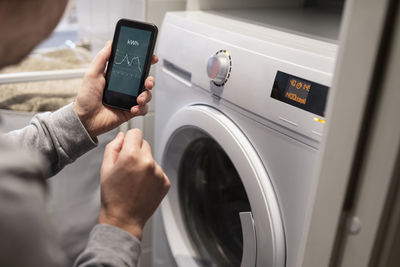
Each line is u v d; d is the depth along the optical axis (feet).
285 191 2.11
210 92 2.53
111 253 1.39
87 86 2.16
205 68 2.52
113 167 1.55
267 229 2.16
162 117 3.15
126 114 2.33
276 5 3.76
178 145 2.97
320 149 1.51
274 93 2.08
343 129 1.36
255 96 2.18
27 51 1.27
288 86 2.02
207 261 3.10
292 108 1.99
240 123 2.34
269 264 2.19
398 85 1.21
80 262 1.41
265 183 2.18
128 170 1.52
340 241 1.49
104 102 2.24
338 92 1.36
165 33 2.97
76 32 5.16
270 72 2.11
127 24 2.24
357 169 1.38
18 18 1.14
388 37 1.20
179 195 3.21
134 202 1.52
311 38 2.36
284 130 2.07
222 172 3.01
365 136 1.33
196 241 3.20
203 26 2.63
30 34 1.21
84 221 3.66
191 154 3.08
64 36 5.03
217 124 2.41
